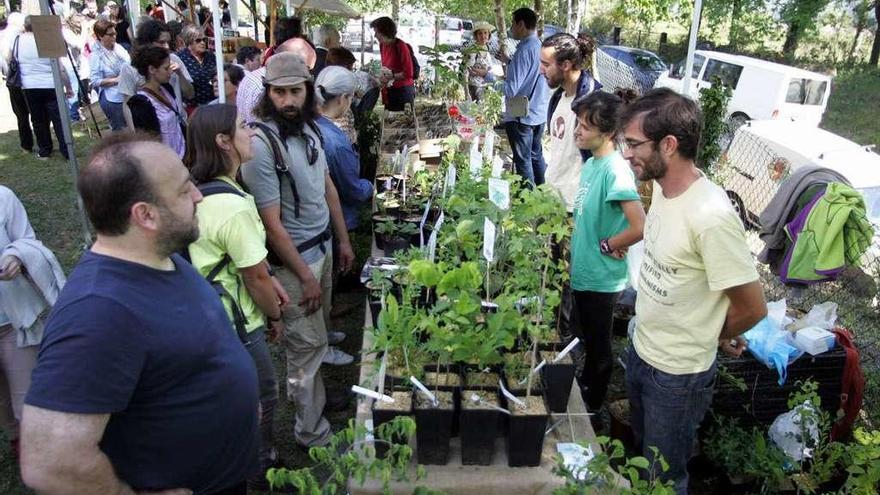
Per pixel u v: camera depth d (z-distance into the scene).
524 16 5.25
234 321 2.30
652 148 1.94
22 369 2.70
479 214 2.79
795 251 4.18
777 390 2.92
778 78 10.66
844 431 2.95
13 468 2.99
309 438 2.99
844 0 20.02
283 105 2.67
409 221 3.77
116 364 1.35
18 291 2.59
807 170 4.33
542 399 2.21
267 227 2.64
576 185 3.45
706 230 1.92
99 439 1.35
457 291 2.16
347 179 3.62
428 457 2.17
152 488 1.52
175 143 4.72
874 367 3.59
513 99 4.87
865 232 3.99
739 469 2.73
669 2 12.24
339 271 3.78
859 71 18.77
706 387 2.20
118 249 1.47
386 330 2.18
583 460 2.15
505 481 2.13
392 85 7.45
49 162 7.38
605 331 2.94
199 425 1.54
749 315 2.01
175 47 7.63
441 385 2.24
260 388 2.54
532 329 2.18
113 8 11.09
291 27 6.52
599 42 18.55
